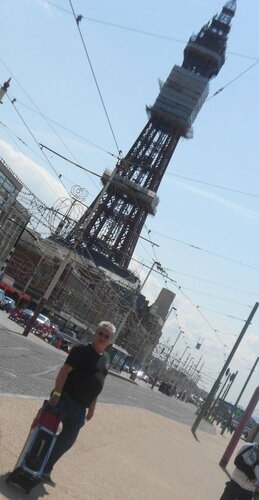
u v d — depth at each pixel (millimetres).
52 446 7516
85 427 15516
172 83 179500
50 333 62281
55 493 8016
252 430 76375
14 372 18609
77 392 7957
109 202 138750
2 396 12094
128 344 114875
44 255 84625
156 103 173875
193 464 21422
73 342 72500
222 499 10477
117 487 10219
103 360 8109
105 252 137625
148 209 145000
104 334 8039
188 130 173125
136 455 15656
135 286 104438
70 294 94250
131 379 90688
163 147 167500
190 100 174875
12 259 91438
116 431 18453
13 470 7492
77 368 7961
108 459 12664
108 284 91375
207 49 193375
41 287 93062
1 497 6828
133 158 163500
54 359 35750
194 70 191250
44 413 7613
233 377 111750
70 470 9742
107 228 138750
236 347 47688
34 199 45500
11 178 63938
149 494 11055
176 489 13344
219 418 141250
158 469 15258
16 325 55000
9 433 9547
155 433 25719
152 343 125625
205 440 43000
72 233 46281
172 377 180875
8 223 68312
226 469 27391
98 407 21281
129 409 28719
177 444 26781
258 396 29375
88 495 8688
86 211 45844
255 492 10375
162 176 165250
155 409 46094
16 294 91312
